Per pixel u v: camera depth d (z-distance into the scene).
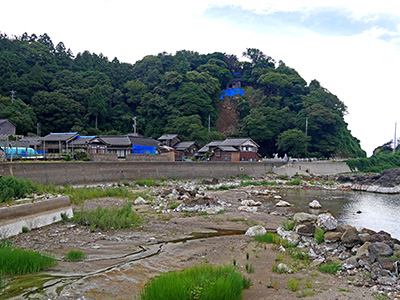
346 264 10.70
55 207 16.98
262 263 11.34
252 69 130.25
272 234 15.20
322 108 78.19
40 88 74.69
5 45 86.12
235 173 51.88
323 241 13.55
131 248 13.05
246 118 84.12
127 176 37.53
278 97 98.38
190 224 18.36
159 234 15.73
